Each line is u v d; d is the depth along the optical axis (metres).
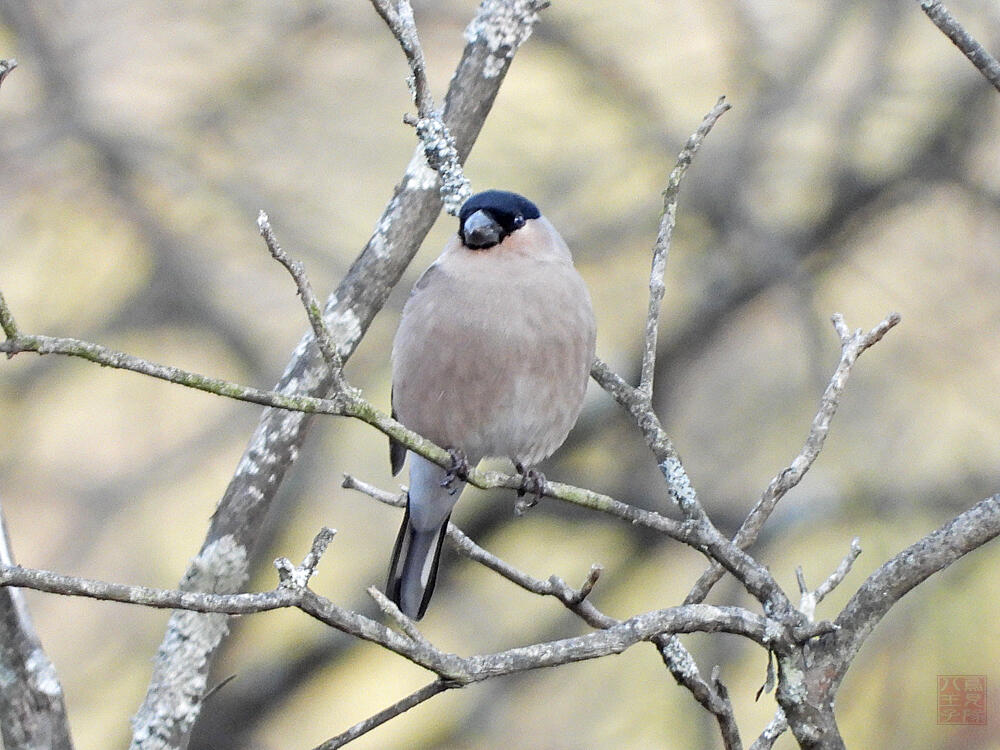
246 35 13.58
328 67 13.58
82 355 3.90
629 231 12.67
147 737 5.33
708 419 12.48
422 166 6.00
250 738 11.16
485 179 12.81
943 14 5.00
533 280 6.50
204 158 13.38
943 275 12.77
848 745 10.74
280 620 11.52
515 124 12.91
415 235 5.97
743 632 4.50
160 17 13.50
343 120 13.44
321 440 11.92
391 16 5.80
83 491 13.31
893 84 12.58
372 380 12.52
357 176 13.36
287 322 13.20
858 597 4.66
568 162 12.88
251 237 13.11
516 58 13.10
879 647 10.92
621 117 12.88
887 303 12.79
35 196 13.27
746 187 12.56
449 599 12.30
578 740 11.68
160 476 13.31
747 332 12.64
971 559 11.09
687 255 12.60
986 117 12.64
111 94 13.43
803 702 4.48
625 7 13.09
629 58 13.12
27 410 13.38
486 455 6.95
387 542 12.62
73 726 12.36
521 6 6.21
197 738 10.99
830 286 12.94
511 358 6.49
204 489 13.36
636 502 12.13
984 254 12.77
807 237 12.77
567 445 11.82
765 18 12.81
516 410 6.64
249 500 5.61
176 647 5.44
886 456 11.92
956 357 12.34
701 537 4.70
